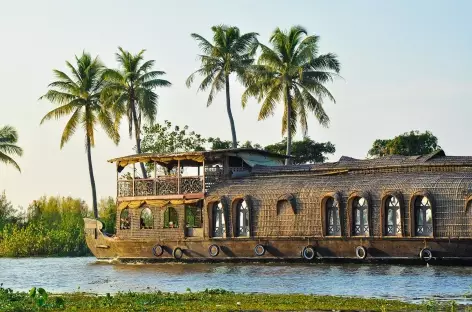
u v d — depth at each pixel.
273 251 54.72
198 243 57.88
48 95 78.75
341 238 52.31
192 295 35.47
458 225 48.72
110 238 62.38
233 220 56.56
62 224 82.69
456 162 51.81
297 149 102.25
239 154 60.47
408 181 51.00
